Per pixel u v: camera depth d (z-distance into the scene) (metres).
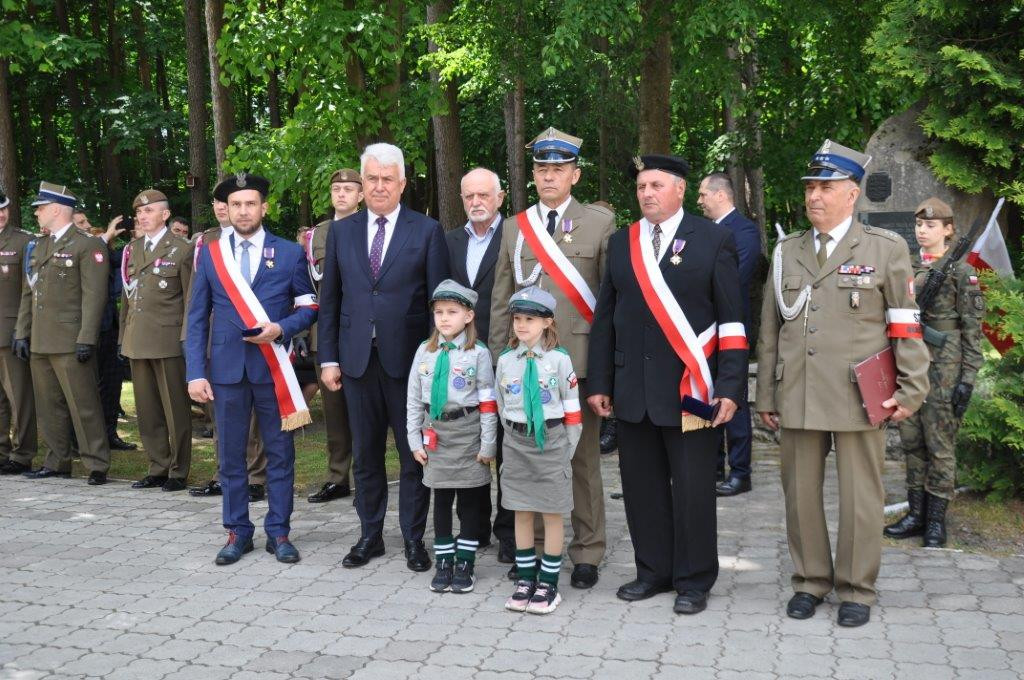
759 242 6.02
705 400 4.05
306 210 19.64
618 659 3.67
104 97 21.41
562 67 9.51
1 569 4.91
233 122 13.43
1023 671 3.51
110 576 4.78
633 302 4.19
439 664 3.66
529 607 4.16
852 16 11.62
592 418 4.50
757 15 9.76
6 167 15.45
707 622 4.03
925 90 7.23
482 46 12.03
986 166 6.97
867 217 7.32
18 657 3.80
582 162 17.72
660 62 11.30
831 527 5.31
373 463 4.91
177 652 3.82
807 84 13.16
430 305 4.81
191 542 5.36
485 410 4.38
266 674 3.60
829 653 3.69
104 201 21.12
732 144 13.90
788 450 4.14
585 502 4.52
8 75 17.36
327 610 4.26
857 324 3.95
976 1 7.02
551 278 4.46
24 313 6.98
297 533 5.50
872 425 3.92
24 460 7.34
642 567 4.36
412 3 10.62
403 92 10.41
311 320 5.20
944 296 4.98
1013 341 5.38
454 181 14.01
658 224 4.21
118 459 7.88
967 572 4.56
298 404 5.02
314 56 9.66
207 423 8.95
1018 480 5.44
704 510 4.15
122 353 6.73
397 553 5.07
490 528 5.26
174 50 21.62
